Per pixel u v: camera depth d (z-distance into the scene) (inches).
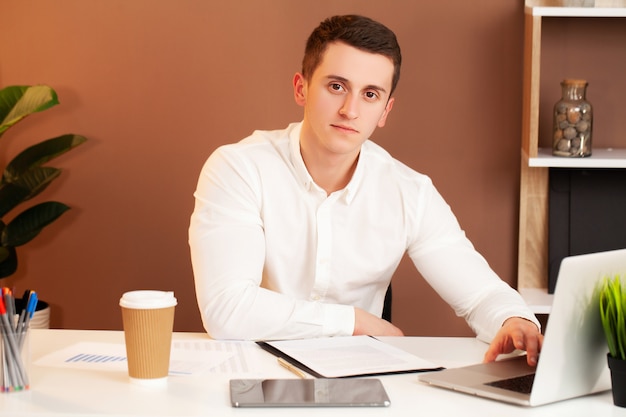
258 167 81.7
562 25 119.7
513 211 123.5
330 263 83.7
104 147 127.4
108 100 126.6
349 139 74.2
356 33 72.6
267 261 83.5
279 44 123.4
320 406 52.1
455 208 124.1
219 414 50.6
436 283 83.1
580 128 110.9
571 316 53.1
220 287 72.8
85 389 55.0
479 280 79.7
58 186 128.6
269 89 124.3
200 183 81.5
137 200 128.0
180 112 125.8
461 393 55.8
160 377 55.9
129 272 129.5
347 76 72.6
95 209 128.8
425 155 123.7
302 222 83.1
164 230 128.2
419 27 121.6
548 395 53.4
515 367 60.7
